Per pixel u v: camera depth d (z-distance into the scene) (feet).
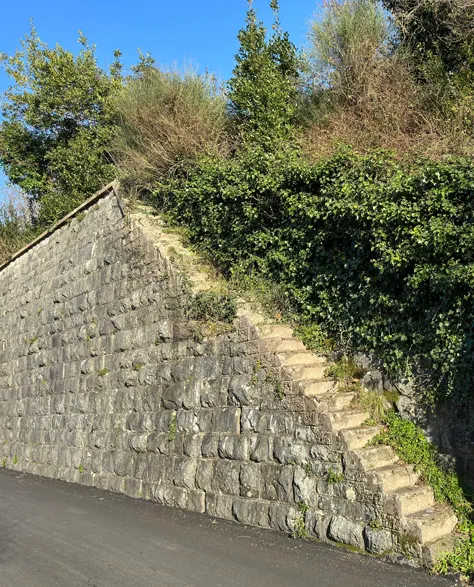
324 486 19.42
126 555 19.16
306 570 16.60
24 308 48.29
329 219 25.23
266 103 35.68
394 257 21.13
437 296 20.36
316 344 24.53
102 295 36.50
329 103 34.30
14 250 67.00
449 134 26.55
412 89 30.99
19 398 46.11
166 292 30.35
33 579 17.52
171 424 27.55
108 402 33.58
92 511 26.55
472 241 19.06
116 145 41.29
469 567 15.80
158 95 36.29
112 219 37.19
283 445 21.29
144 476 28.71
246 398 23.43
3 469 45.14
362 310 23.29
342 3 35.22
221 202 31.50
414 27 34.37
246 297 26.99
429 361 20.44
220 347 25.57
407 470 19.03
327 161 25.96
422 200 21.12
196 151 35.45
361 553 17.66
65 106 68.44
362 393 22.18
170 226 34.55
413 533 16.62
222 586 15.79
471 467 18.63
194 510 24.77
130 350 32.58
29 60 69.77
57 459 38.09
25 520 25.41
